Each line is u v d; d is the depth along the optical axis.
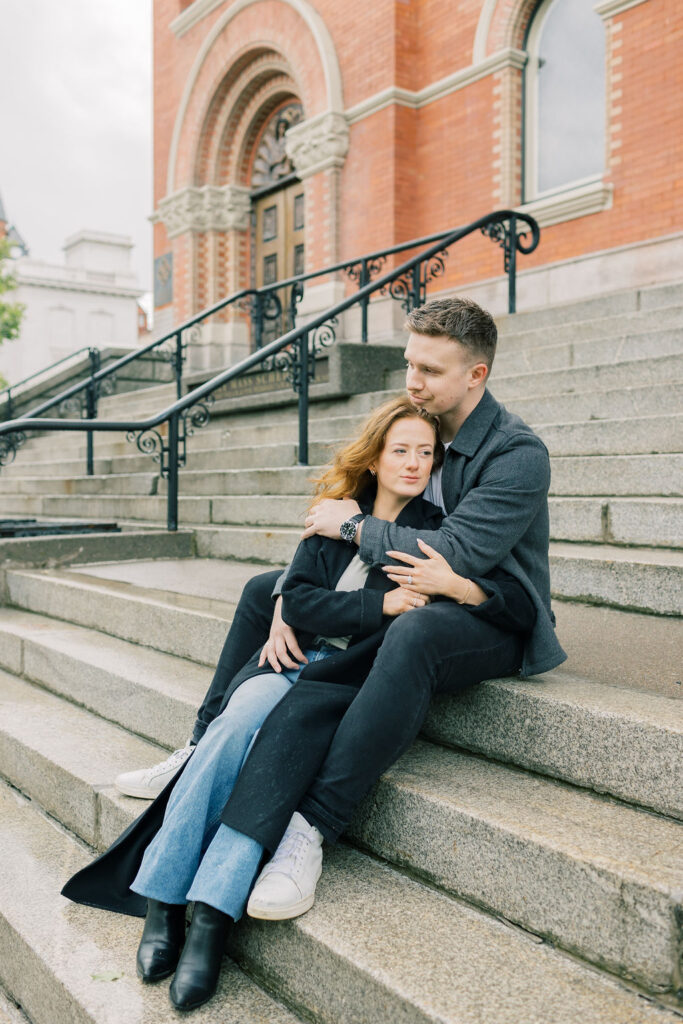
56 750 2.90
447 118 9.35
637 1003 1.49
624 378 4.64
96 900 2.18
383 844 2.05
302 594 2.11
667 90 7.18
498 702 2.12
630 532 3.43
